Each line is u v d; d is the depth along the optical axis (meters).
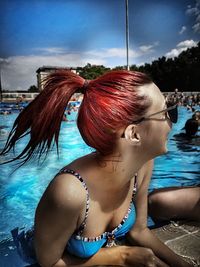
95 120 1.01
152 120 1.05
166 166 4.57
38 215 1.11
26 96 25.72
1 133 8.63
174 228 1.73
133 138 1.06
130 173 1.14
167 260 1.37
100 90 1.04
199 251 1.47
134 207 1.40
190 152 5.43
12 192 3.54
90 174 1.12
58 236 1.11
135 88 1.03
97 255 1.25
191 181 3.83
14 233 2.30
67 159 5.15
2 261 1.68
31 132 1.12
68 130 8.62
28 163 4.82
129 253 1.26
